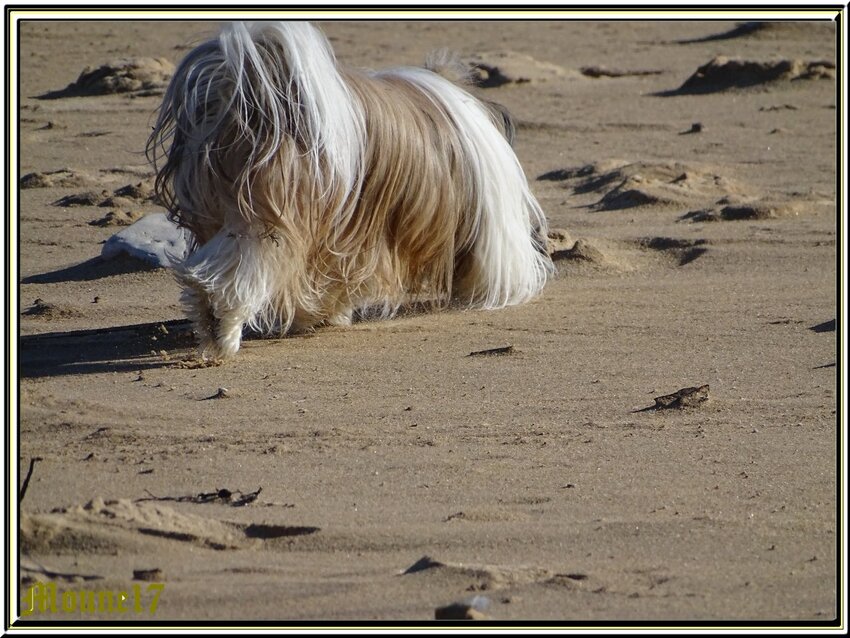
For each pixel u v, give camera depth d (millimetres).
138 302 14820
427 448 9641
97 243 18156
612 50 41312
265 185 11117
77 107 30672
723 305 14367
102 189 21797
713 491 8672
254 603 6746
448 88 13531
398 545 7680
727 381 11461
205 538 7648
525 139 27312
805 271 16078
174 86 11383
